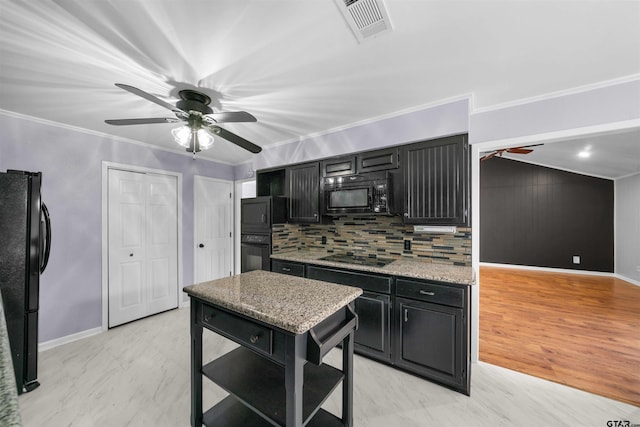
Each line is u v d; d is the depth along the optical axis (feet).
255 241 10.71
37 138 8.07
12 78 5.76
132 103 7.03
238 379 4.74
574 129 6.27
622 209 16.19
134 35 4.46
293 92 6.56
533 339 8.82
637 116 5.72
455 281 6.20
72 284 8.82
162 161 11.27
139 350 8.25
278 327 3.67
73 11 3.94
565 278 16.58
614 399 6.06
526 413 5.68
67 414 5.65
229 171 14.20
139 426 5.35
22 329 6.30
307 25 4.30
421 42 4.78
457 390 6.35
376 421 5.51
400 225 9.02
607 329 9.51
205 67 5.41
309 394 4.31
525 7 4.01
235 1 3.80
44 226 7.07
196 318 5.01
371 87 6.39
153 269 10.98
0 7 3.84
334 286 5.22
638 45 4.84
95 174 9.30
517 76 5.89
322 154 9.52
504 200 19.79
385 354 7.22
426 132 7.40
